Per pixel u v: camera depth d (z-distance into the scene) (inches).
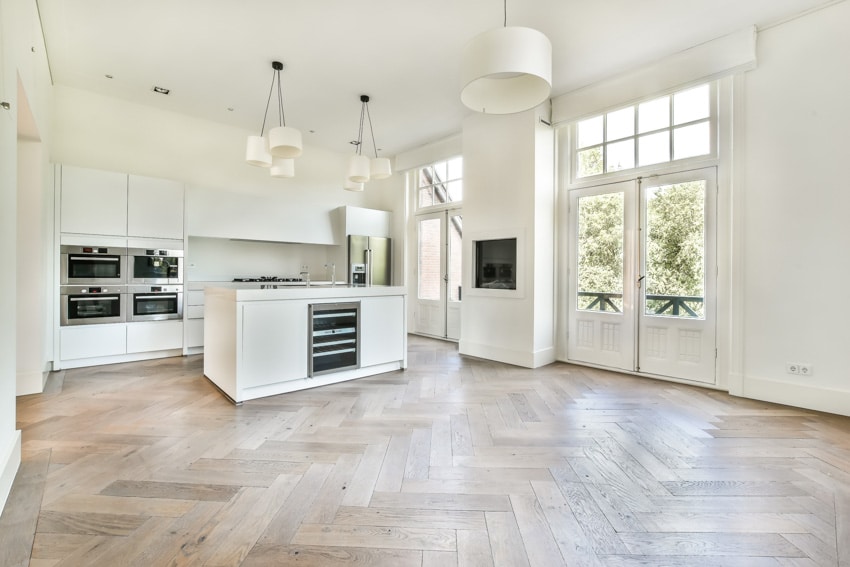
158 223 194.2
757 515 73.3
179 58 160.9
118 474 86.2
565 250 197.0
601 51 152.6
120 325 184.2
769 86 137.0
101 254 178.1
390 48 153.2
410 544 65.1
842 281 124.8
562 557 62.3
